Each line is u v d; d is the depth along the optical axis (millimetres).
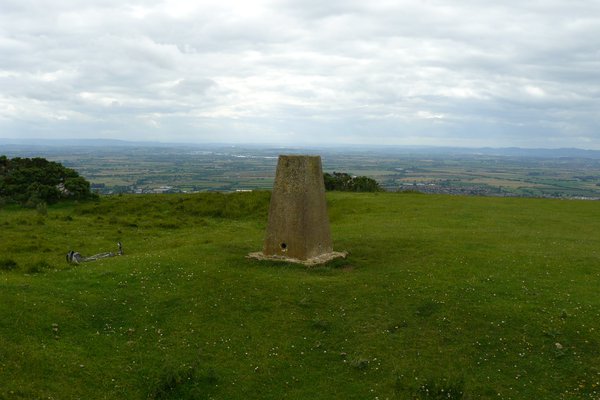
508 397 13102
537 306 16859
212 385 13656
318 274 20328
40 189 42719
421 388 13430
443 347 15117
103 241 29344
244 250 23547
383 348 15195
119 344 15133
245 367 14453
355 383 13867
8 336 14383
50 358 13836
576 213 35469
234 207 40219
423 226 29938
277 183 21969
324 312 17188
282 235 21781
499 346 15055
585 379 13602
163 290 18203
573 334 15336
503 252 22656
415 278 19281
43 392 12578
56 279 18734
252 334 15961
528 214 34750
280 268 20859
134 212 40031
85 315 16312
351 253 23312
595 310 16516
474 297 17547
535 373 13961
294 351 15242
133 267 20141
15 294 16641
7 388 12367
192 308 17172
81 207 40562
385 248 23953
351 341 15625
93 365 13969
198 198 42406
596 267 20578
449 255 22094
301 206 21484
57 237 29531
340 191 49656
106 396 12914
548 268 20359
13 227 31719
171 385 13383
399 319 16547
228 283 18891
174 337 15609
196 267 20344
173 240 29578
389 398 13195
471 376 13875
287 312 17125
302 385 13883
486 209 36531
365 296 18031
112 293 17781
